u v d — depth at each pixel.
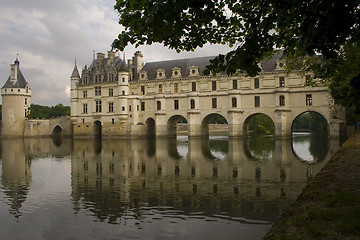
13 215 16.42
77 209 17.30
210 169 29.14
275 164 31.16
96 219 15.57
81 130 88.75
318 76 24.33
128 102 81.38
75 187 22.73
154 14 9.20
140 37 10.53
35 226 14.79
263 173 26.38
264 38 11.41
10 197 20.12
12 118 96.38
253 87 68.88
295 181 22.80
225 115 71.69
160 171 28.72
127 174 27.53
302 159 34.28
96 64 88.69
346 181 13.10
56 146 60.94
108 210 16.97
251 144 55.28
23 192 21.47
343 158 19.80
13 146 62.84
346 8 10.63
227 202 17.77
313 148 45.62
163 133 78.12
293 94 65.00
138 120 81.50
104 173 28.39
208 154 41.41
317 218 8.71
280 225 8.59
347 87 25.83
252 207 16.69
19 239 13.34
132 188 21.95
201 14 10.77
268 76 67.50
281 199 18.06
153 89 80.19
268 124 105.94
